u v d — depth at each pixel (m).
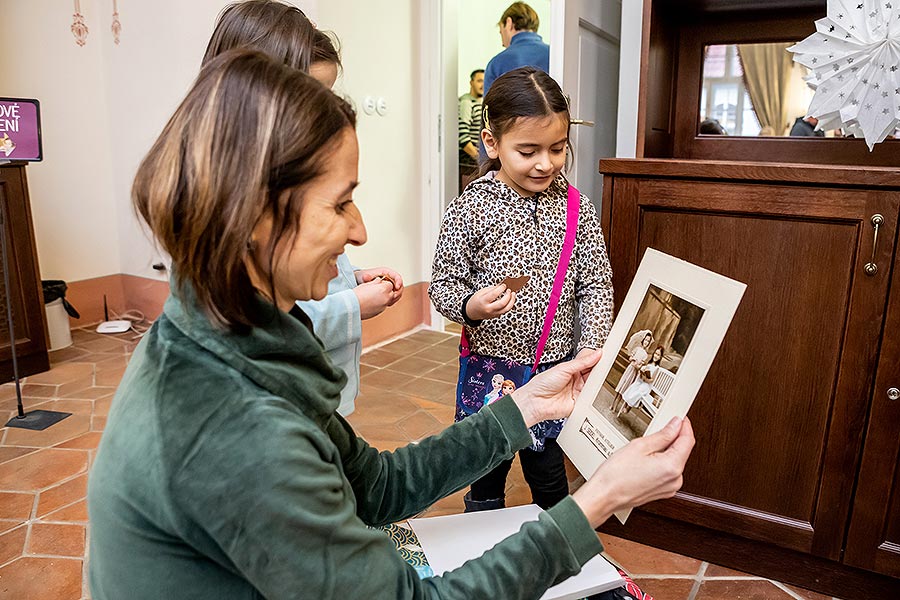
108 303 3.92
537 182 1.47
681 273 0.92
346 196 0.61
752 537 1.66
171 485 0.56
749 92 1.89
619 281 1.69
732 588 1.66
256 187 0.55
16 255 2.95
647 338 0.93
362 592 0.61
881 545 1.52
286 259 0.59
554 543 0.68
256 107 0.56
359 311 1.25
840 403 1.50
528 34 3.30
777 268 1.51
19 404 2.58
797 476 1.58
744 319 1.57
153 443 0.56
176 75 3.38
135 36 3.51
